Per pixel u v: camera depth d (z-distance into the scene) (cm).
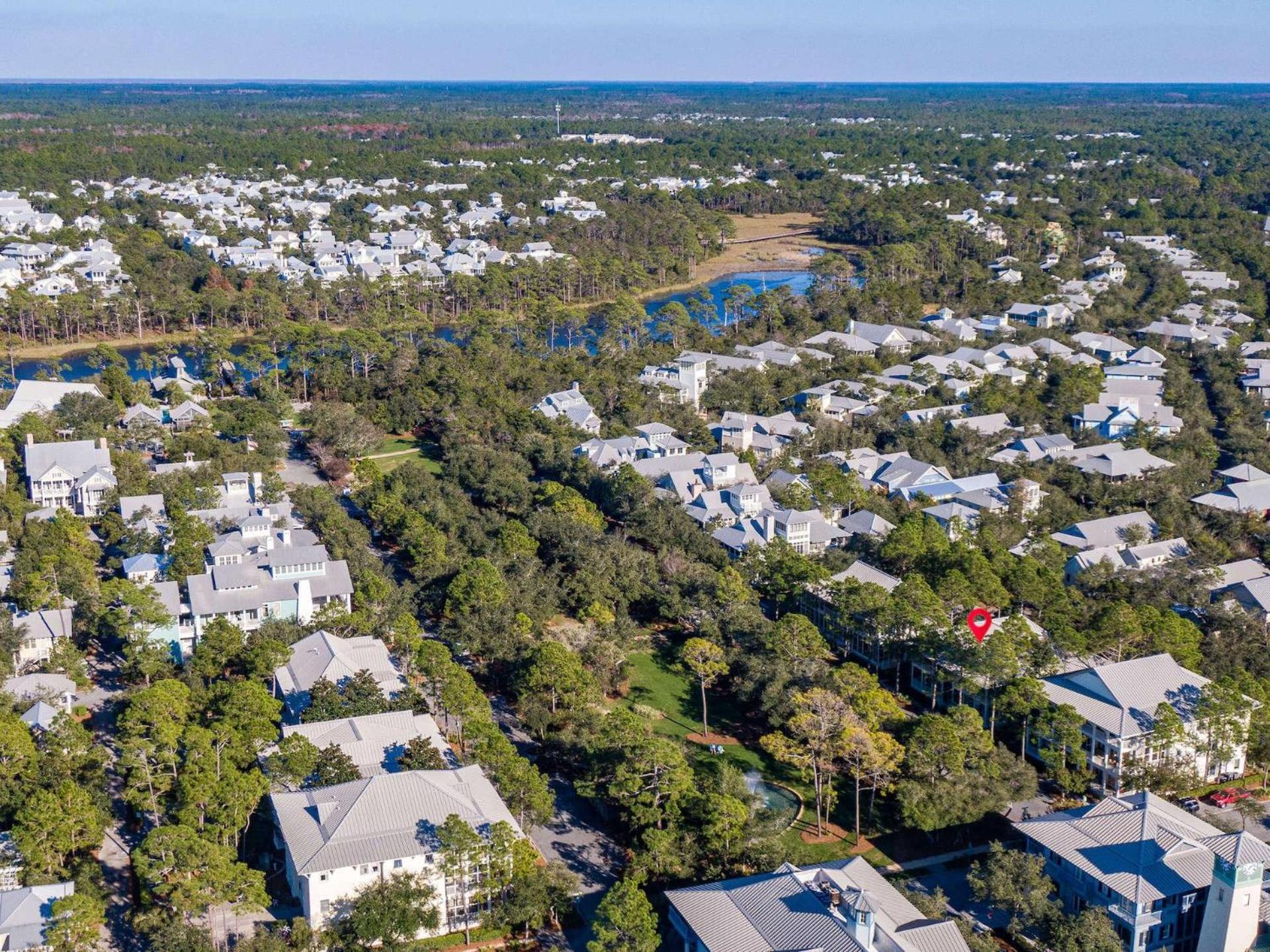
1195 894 11662
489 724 14200
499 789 13338
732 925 11138
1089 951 11144
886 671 17625
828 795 13912
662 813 13100
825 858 13262
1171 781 14175
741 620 17438
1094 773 14575
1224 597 18575
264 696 14525
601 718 15100
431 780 12700
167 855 11569
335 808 12238
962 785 13525
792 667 16138
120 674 16625
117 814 13650
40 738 14125
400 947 11394
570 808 14138
